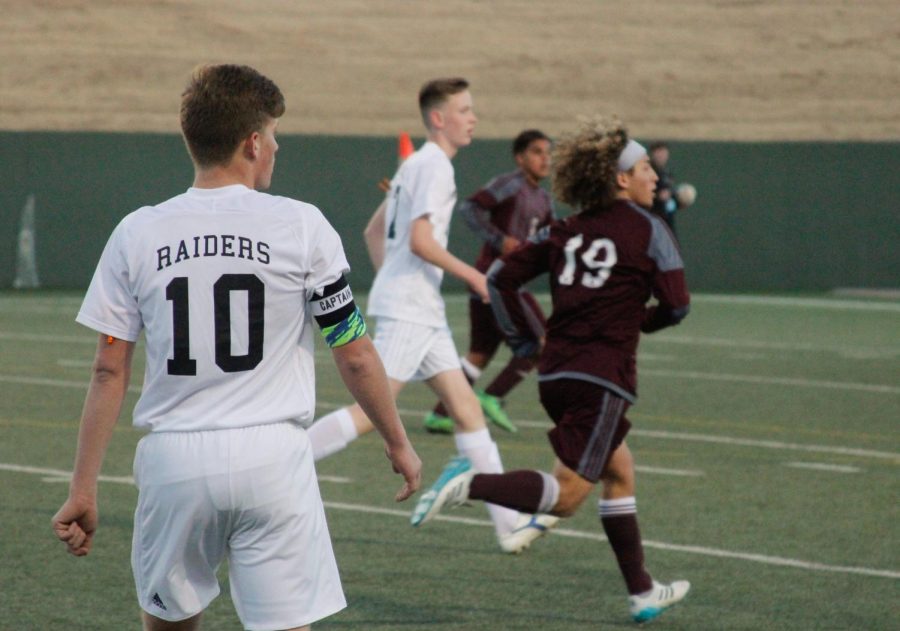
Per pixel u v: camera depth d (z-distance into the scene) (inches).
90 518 522.3
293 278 515.2
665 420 1604.3
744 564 952.3
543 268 847.7
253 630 516.4
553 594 877.8
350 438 990.4
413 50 4596.5
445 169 1031.0
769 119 4576.8
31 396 1715.1
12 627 783.1
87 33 4409.5
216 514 508.7
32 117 4195.4
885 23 4785.9
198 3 4564.5
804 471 1301.7
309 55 4525.1
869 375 2015.3
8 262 3430.1
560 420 823.1
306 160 3526.1
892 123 4579.2
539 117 4510.3
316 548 520.7
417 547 999.0
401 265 1032.2
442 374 1024.2
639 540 820.6
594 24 4749.0
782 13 4800.7
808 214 3700.8
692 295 3476.9
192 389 510.6
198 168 533.6
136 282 515.2
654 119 4544.8
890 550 994.1
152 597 526.3
